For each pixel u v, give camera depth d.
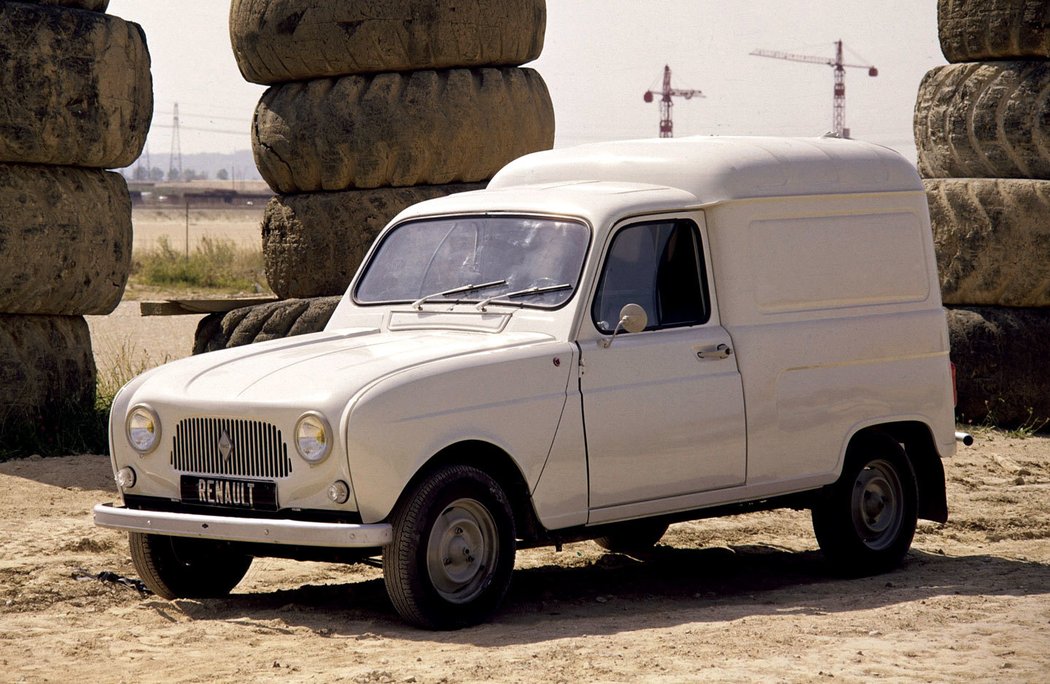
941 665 11.27
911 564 16.53
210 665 11.47
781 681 10.72
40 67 21.69
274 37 25.19
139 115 23.34
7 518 17.59
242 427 12.53
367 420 11.95
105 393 25.95
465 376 12.54
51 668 11.47
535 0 26.28
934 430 16.31
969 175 27.50
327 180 25.16
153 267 62.06
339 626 12.83
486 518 12.79
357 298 15.09
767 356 14.62
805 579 15.78
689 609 13.97
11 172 21.91
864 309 15.74
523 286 13.92
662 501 13.88
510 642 12.11
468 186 25.48
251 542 12.66
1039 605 13.71
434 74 25.11
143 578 14.00
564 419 13.08
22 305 22.12
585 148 16.02
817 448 15.07
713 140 15.56
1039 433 26.75
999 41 26.98
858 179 15.89
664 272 14.19
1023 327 26.64
